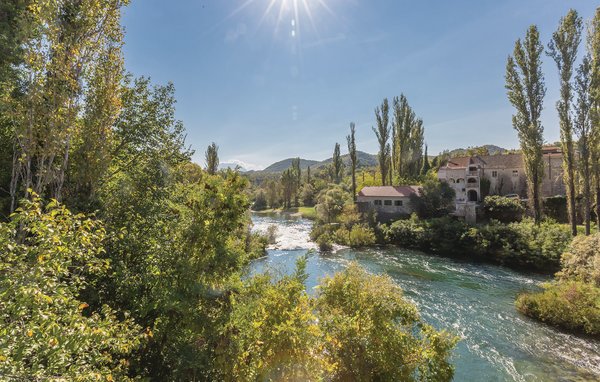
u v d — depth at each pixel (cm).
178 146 1293
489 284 2147
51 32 729
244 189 661
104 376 349
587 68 2322
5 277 311
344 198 4603
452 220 3434
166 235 696
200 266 584
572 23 2395
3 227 328
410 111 4966
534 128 2811
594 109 2278
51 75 752
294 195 8981
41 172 727
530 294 1681
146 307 562
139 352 575
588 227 2345
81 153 856
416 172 5309
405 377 618
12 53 877
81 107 834
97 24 845
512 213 3484
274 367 459
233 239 661
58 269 352
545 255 2422
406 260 2861
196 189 675
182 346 571
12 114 712
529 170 2923
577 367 1118
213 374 536
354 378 593
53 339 292
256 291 648
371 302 687
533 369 1112
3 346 274
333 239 3688
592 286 1483
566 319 1406
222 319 561
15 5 941
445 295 1916
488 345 1285
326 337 593
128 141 1159
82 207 848
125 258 698
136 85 1192
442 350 655
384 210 4266
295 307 513
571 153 2483
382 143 4891
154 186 1048
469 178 4647
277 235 4088
